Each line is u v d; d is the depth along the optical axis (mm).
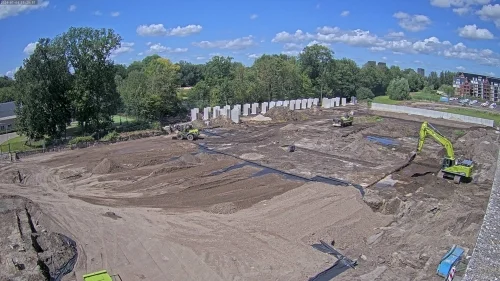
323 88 99312
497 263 17734
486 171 36781
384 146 47062
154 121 59375
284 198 28812
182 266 19938
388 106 80188
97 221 25094
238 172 35625
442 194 30688
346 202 27578
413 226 24438
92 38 51281
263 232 23500
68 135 54312
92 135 51219
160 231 23781
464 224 24016
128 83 65375
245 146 46031
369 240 22828
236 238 22812
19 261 19281
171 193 30516
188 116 70000
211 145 46375
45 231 23219
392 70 151000
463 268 18734
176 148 44500
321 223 24531
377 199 27625
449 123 65812
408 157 41625
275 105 74375
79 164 37875
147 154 41375
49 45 48969
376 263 20094
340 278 18781
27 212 25297
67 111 51156
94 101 51688
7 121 61281
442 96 118438
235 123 60219
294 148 44031
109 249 21594
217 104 71562
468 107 94125
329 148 45625
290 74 84375
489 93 145375
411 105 93688
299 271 19453
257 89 78438
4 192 30125
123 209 27250
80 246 21875
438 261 19578
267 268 19734
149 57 123688
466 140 51000
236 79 77562
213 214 26328
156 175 34625
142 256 20891
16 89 47906
